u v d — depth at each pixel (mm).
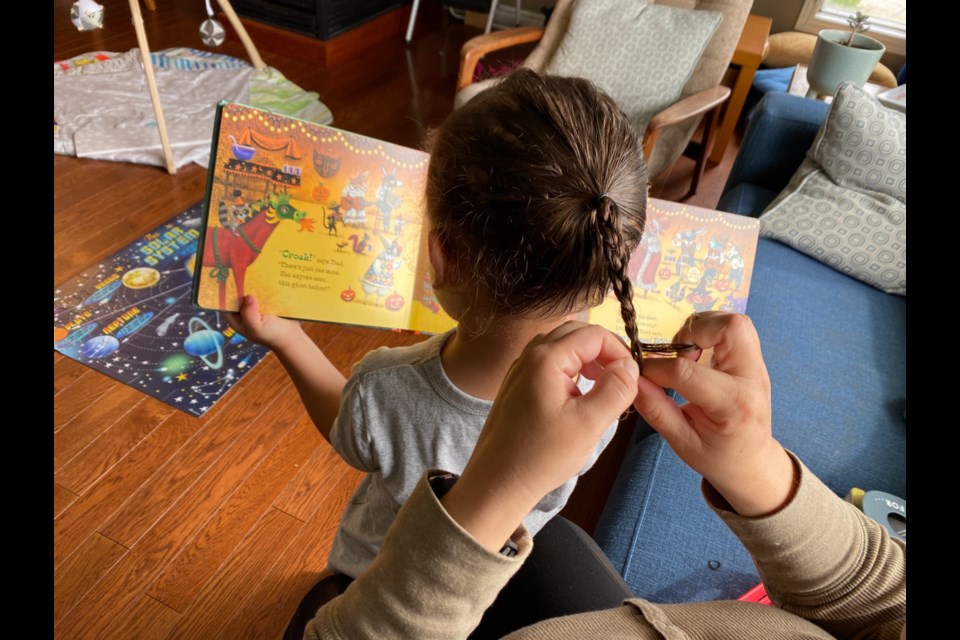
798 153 2066
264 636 1259
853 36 2160
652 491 1160
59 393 1613
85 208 2162
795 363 1495
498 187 464
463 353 569
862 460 1292
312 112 2875
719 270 766
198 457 1529
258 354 1778
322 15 3166
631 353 425
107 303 1851
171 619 1260
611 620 420
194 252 2055
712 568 1045
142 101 2674
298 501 1477
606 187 468
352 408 626
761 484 431
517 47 3785
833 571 442
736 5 2416
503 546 373
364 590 383
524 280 483
